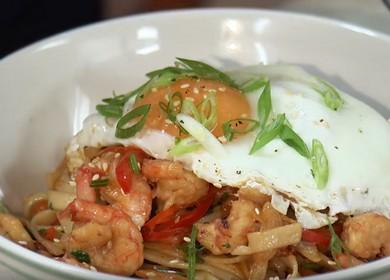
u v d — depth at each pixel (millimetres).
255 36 343
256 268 263
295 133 267
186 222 271
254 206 262
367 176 266
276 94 285
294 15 339
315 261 267
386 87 323
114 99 306
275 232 256
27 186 308
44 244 278
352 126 278
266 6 438
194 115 269
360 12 416
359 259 263
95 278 220
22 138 310
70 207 264
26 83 317
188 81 279
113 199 272
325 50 335
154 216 271
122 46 340
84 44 334
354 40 330
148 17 343
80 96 333
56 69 328
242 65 344
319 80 299
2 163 299
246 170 263
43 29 464
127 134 276
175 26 343
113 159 280
